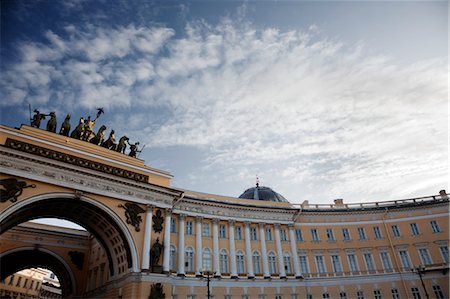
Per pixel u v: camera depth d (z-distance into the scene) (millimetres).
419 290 51688
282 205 57594
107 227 42969
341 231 57625
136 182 42750
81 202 39250
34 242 55000
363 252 55844
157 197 44594
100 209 39906
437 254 53625
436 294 50969
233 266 48938
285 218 56219
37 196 36031
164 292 39938
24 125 38719
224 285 47094
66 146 39688
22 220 41062
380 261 55000
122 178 41750
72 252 57250
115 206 40938
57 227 57594
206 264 47844
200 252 47438
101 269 51531
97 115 46625
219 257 49062
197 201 49719
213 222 50594
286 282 51094
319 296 51938
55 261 57562
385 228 57281
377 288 52719
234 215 52688
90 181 39906
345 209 58594
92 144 42969
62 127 42156
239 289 47812
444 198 57000
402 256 55000
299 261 54250
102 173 40469
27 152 36031
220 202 51344
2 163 34812
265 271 50656
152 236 42312
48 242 56094
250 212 54062
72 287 55438
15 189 34906
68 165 38375
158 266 40688
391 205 58938
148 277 39469
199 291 45000
